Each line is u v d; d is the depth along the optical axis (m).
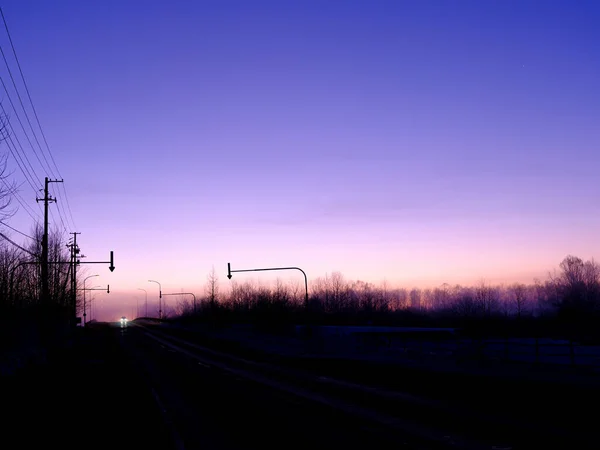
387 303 128.00
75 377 28.08
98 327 128.75
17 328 36.03
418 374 27.09
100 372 30.89
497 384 21.36
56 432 13.37
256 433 13.08
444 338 67.44
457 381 23.31
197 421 14.90
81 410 17.12
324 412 16.50
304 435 12.77
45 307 41.12
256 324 90.88
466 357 34.78
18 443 12.05
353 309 118.56
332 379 27.48
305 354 45.88
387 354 44.06
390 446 11.48
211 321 101.88
